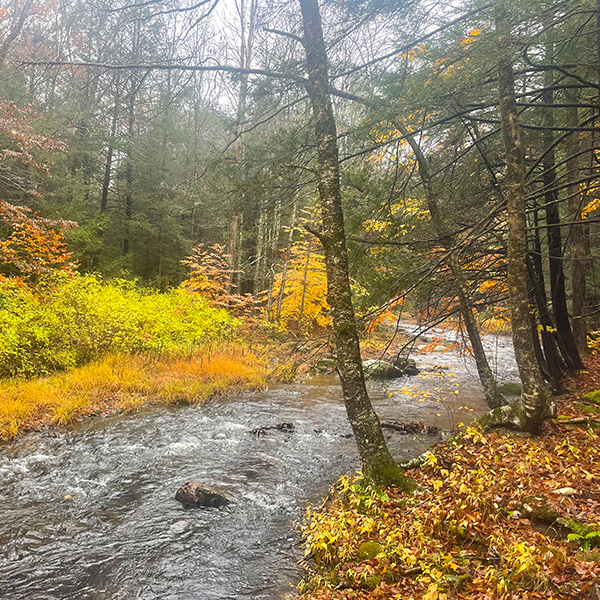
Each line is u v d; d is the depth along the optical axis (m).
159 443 8.30
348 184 7.10
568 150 9.49
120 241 23.27
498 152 8.18
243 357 15.14
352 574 4.14
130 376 11.75
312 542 4.99
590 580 3.38
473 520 4.58
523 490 5.11
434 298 9.70
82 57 5.96
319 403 11.59
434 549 4.32
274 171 6.45
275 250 20.09
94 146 18.05
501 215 8.58
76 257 18.89
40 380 10.70
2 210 13.05
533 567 3.60
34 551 4.94
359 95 6.44
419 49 6.30
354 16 5.79
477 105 6.72
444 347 20.03
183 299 16.86
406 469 6.52
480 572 3.87
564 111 9.30
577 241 13.94
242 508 6.10
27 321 11.37
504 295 11.19
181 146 20.03
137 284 22.12
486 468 5.73
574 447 5.87
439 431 9.39
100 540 5.22
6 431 8.12
